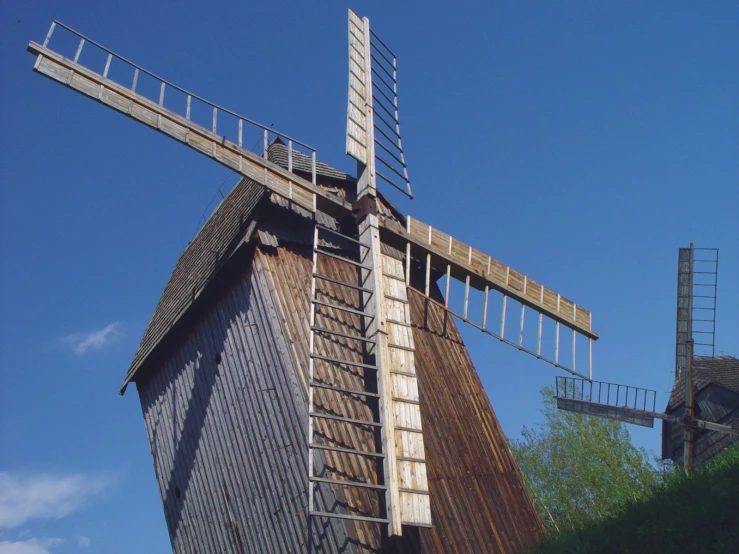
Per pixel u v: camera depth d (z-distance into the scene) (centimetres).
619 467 2780
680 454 2423
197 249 1766
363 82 1709
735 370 2491
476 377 1645
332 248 1540
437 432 1453
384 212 1642
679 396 2434
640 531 991
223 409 1493
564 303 1780
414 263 1683
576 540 1087
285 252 1480
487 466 1491
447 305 1606
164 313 1778
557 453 2945
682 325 2323
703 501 996
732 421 2173
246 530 1373
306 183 1514
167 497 1658
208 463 1519
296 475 1269
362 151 1598
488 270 1677
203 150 1385
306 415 1268
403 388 1345
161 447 1706
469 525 1355
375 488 1198
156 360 1784
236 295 1509
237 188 1700
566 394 2298
